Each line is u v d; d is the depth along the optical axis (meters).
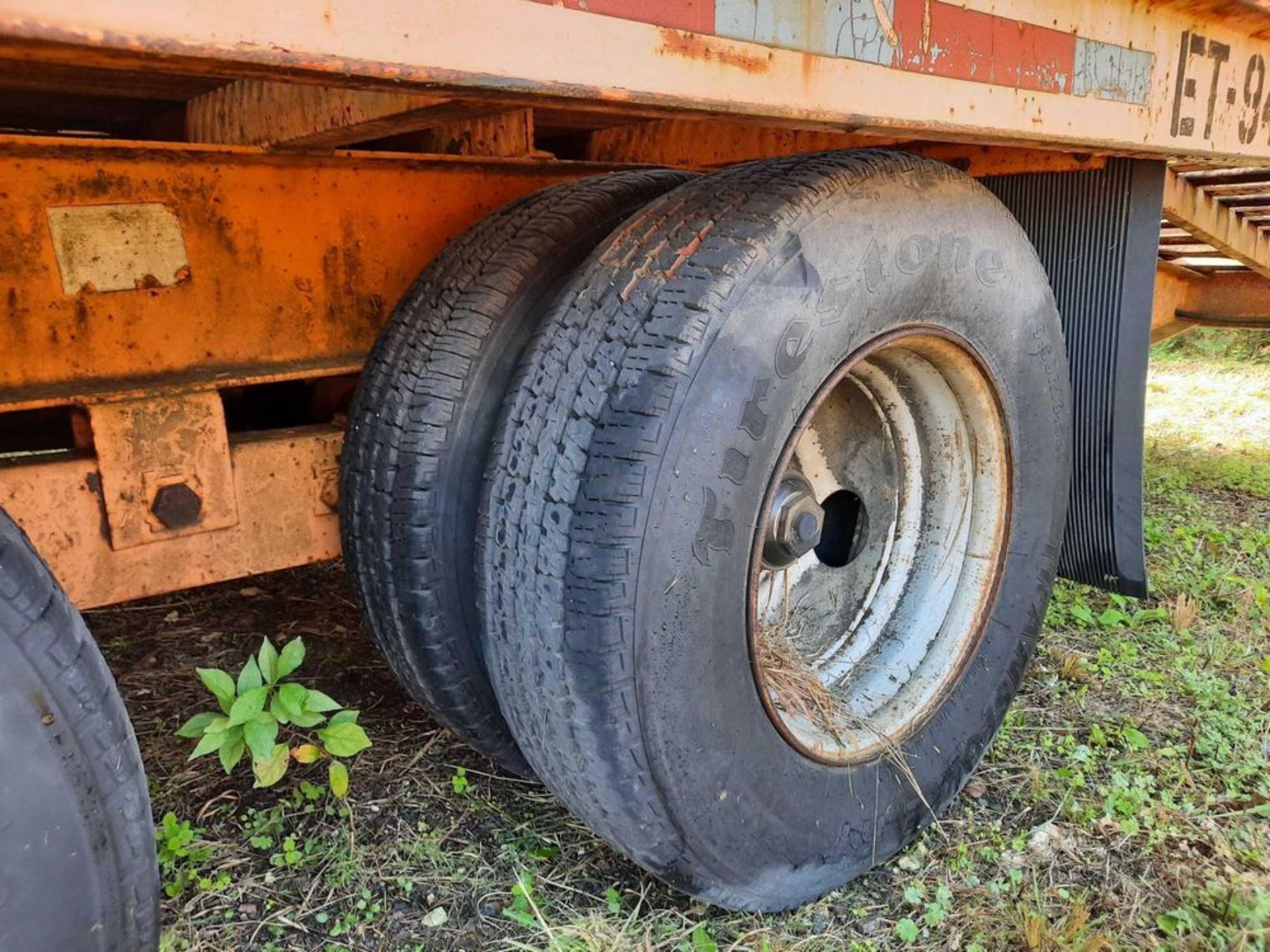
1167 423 7.20
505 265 2.21
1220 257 5.32
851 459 2.66
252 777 2.61
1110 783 2.71
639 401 1.73
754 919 2.21
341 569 3.96
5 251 1.82
